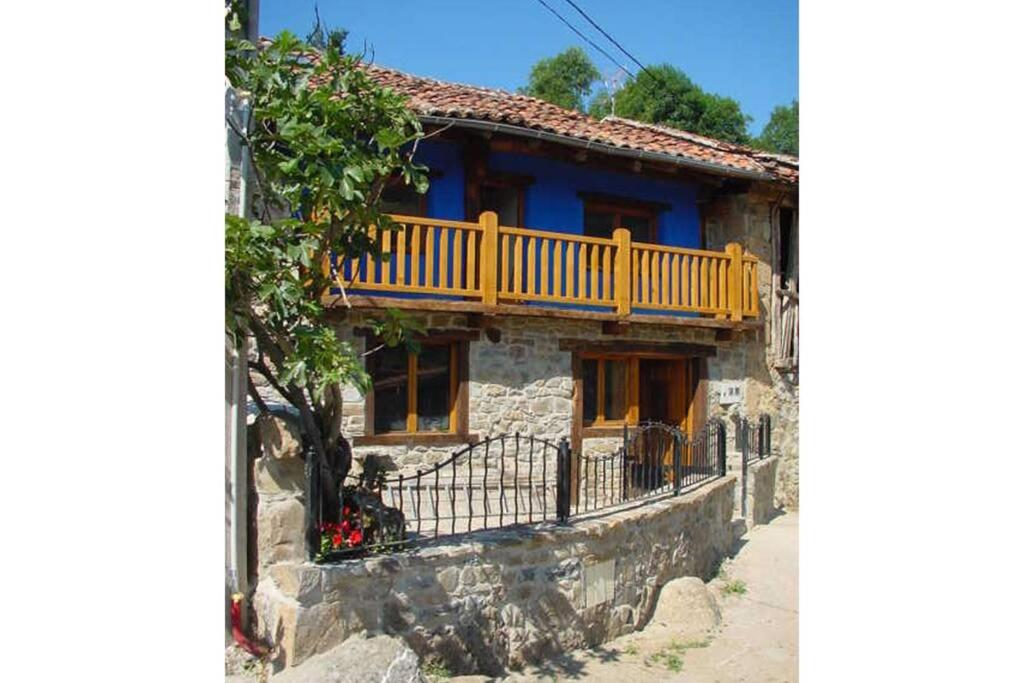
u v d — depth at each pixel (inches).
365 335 335.6
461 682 189.2
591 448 412.8
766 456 460.8
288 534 185.3
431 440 353.7
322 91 185.0
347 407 334.6
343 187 181.3
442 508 303.4
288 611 170.6
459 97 386.3
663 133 498.3
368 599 182.5
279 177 197.2
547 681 207.6
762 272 473.1
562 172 421.1
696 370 446.9
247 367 196.1
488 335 369.4
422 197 375.6
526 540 217.9
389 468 222.1
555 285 370.0
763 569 331.9
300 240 194.9
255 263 172.6
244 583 184.7
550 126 372.2
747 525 401.1
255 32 203.5
